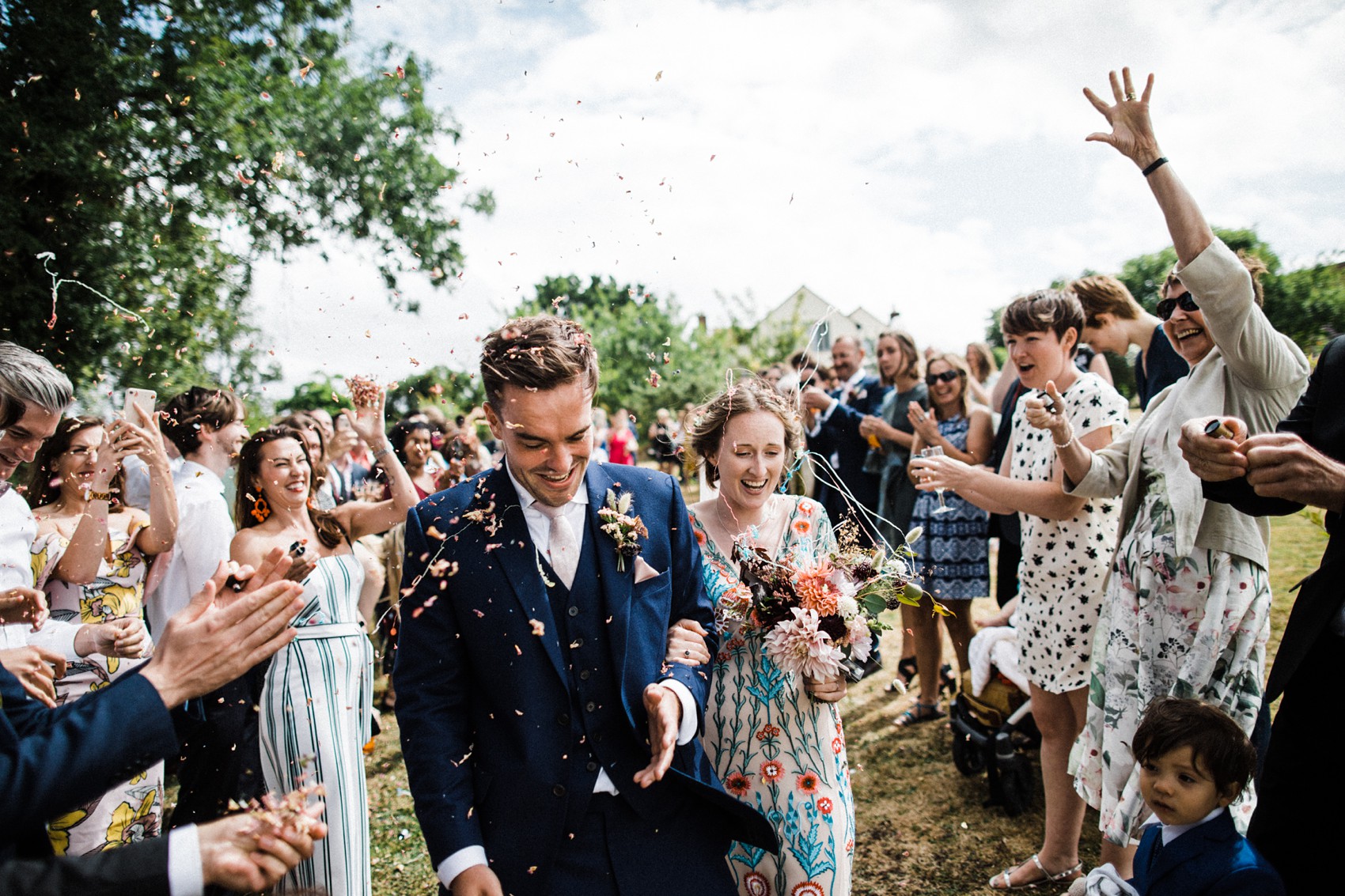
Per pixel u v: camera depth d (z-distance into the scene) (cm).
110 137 855
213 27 1018
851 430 552
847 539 235
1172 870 211
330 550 304
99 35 852
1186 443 186
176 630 127
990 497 301
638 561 190
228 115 963
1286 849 195
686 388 1744
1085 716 309
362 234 1162
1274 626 531
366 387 338
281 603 131
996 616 418
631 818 179
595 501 192
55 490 309
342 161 1112
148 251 866
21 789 111
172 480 325
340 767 262
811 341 264
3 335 757
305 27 1134
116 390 812
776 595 215
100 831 262
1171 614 252
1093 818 369
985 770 409
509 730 179
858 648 214
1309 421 208
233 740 265
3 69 821
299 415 440
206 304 902
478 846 169
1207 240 233
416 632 185
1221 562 242
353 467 675
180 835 114
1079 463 275
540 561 186
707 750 228
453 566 183
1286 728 196
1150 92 240
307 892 166
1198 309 257
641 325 1992
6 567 239
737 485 232
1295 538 754
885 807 385
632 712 179
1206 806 209
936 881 326
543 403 166
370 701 294
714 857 186
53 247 800
